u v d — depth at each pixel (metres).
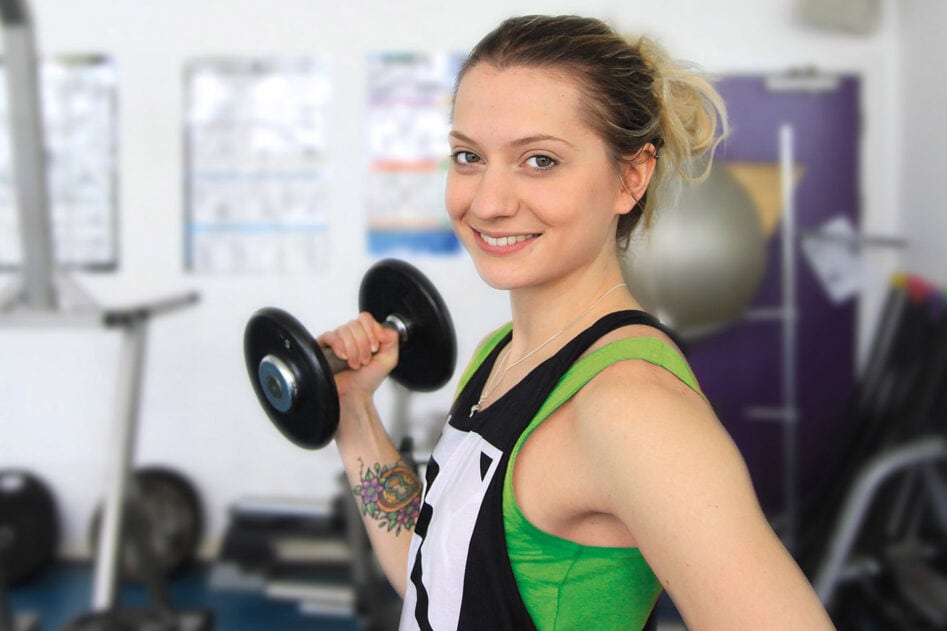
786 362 2.43
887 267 2.58
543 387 0.65
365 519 0.93
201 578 2.57
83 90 2.64
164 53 2.62
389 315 1.02
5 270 2.71
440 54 2.58
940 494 1.96
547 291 0.73
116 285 2.70
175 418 2.72
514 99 0.66
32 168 1.93
